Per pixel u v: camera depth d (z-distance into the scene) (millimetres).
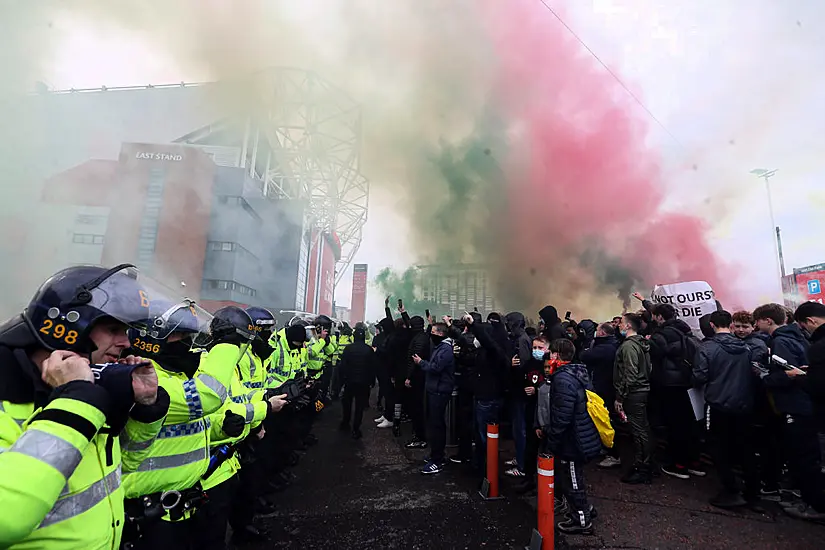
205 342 1846
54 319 1006
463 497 3758
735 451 3553
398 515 3395
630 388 4164
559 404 3062
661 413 4598
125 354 1418
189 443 1819
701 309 5199
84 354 1076
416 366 5559
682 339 4234
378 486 4047
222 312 2021
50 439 847
